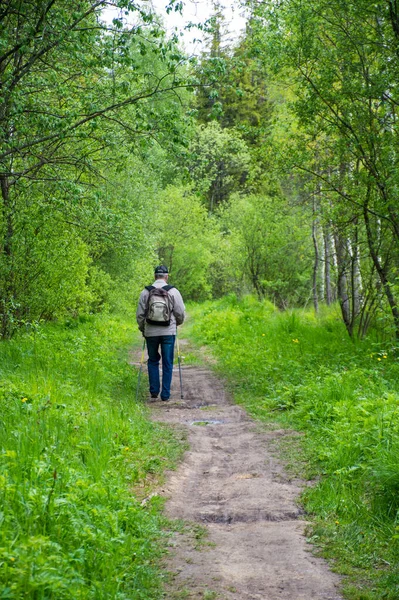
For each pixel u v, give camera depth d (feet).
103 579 11.83
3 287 42.04
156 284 34.68
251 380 37.29
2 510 12.51
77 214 35.58
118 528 13.91
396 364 36.50
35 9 26.71
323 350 44.65
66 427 20.40
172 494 18.45
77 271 52.54
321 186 47.09
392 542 14.67
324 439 23.22
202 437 25.49
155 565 13.53
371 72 40.52
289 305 92.12
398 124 37.58
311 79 40.91
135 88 32.96
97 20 28.99
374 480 17.85
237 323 66.23
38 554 10.80
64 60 32.63
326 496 17.70
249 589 12.60
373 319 50.24
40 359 33.09
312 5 37.83
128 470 19.19
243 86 138.92
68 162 33.76
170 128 29.30
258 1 41.32
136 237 49.14
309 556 14.32
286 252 90.43
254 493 18.51
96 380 31.68
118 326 72.90
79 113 30.19
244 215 92.38
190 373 42.98
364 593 12.47
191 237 136.26
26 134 30.76
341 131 40.04
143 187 75.46
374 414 23.39
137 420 25.93
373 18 38.78
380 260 47.88
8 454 14.42
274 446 23.67
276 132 46.73
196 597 12.16
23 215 39.58
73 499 13.61
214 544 14.89
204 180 140.46
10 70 29.84
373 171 39.60
